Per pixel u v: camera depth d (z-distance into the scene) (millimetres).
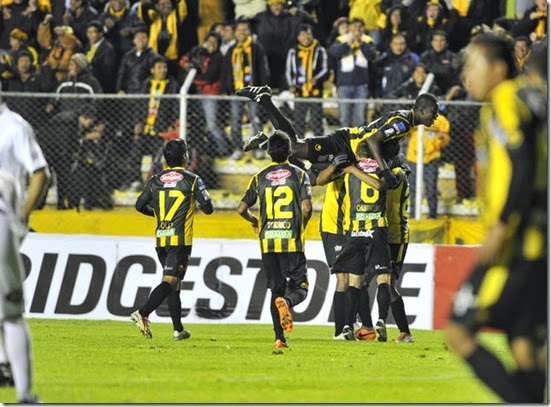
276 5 60750
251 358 33156
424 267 49125
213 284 50031
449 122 55688
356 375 28766
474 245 48969
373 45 58312
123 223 56188
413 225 53906
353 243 40000
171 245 39125
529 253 17953
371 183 38438
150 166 59750
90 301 50406
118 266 50438
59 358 32531
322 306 49250
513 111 17594
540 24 58594
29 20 65000
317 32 61812
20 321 20922
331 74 61812
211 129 57906
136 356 33438
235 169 58531
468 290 18266
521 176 17312
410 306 49062
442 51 57750
